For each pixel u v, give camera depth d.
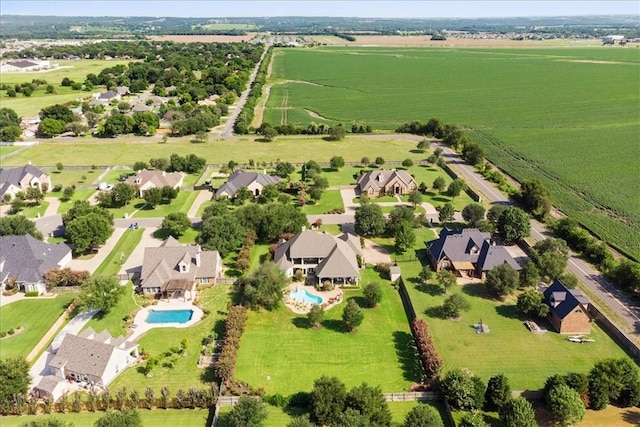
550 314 96.62
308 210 152.50
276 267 104.12
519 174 184.62
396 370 84.31
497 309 101.31
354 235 129.88
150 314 100.31
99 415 75.19
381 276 114.81
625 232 134.62
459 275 114.06
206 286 110.25
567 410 70.12
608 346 89.81
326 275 108.69
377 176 165.12
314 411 71.69
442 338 92.06
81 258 123.69
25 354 88.56
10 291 107.56
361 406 69.88
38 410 76.00
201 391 76.31
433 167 193.38
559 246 116.50
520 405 69.62
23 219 125.12
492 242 119.31
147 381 82.00
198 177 182.88
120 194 153.50
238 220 127.75
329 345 90.69
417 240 132.12
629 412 74.75
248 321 97.31
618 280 109.12
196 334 93.88
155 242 132.50
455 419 72.88
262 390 77.75
